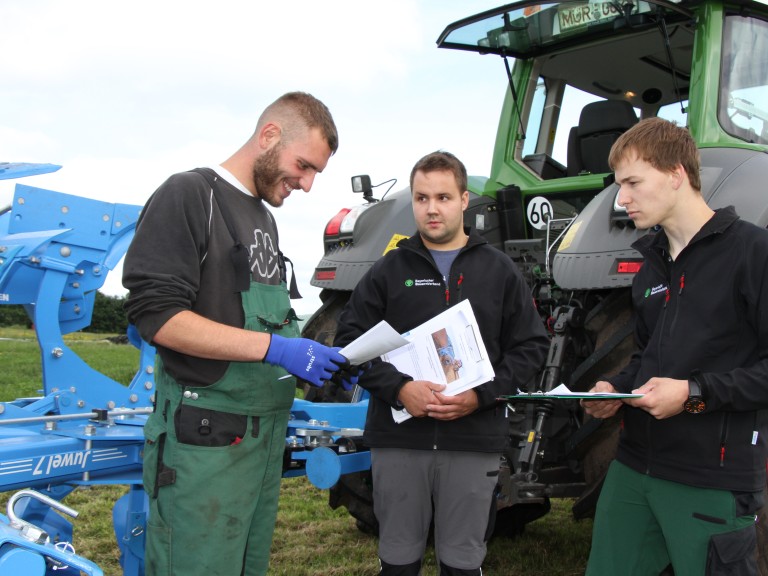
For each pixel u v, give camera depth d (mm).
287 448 2648
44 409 2764
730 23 3590
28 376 8695
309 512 4500
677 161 2090
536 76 4316
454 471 2447
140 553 2541
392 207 3951
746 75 3652
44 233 2820
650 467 2152
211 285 2043
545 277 3742
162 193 1999
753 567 2053
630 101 4699
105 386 2941
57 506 1882
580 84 4590
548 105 4480
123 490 4695
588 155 4180
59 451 2289
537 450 3037
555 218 4160
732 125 3561
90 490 4688
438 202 2500
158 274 1916
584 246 3180
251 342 1956
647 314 2285
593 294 3484
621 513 2268
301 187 2207
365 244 3867
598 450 3123
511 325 2562
